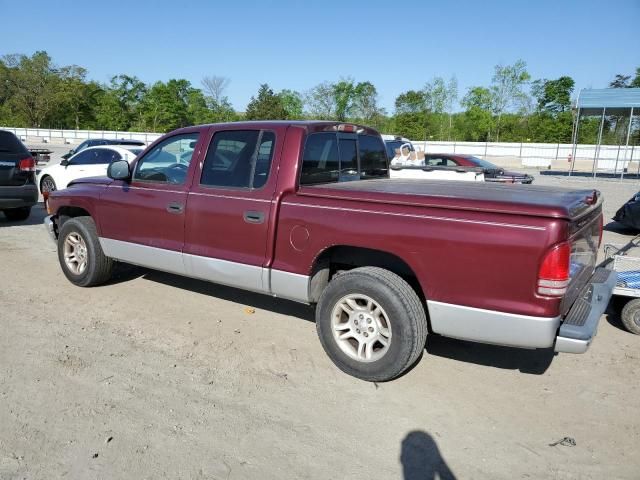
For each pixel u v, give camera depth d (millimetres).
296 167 4172
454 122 61188
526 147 43531
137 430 3201
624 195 19172
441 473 2893
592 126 56594
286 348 4449
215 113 73750
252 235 4316
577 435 3279
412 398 3680
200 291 5883
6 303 5355
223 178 4574
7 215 10039
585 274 3920
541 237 3148
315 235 3967
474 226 3346
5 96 73250
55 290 5816
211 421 3326
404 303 3613
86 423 3254
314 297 4242
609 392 3828
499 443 3180
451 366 4195
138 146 16391
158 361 4145
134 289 5910
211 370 4020
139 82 74312
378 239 3680
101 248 5676
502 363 4273
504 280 3277
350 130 4977
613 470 2945
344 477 2840
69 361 4086
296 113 71875
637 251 8664
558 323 3268
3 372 3869
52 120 75125
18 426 3201
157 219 4996
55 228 6348
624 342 4777
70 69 73625
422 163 14625
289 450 3057
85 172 12836
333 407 3537
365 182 4824
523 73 56656
